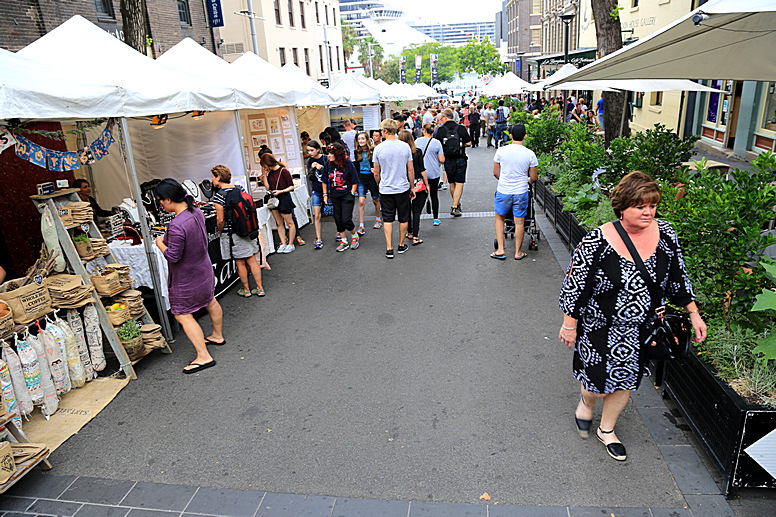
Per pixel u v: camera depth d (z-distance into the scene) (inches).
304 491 126.0
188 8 783.7
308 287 269.3
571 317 121.0
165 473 135.6
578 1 1104.2
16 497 129.4
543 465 130.0
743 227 129.5
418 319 221.9
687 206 145.6
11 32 461.1
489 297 241.0
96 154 190.1
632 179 106.7
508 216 312.2
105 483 133.2
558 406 154.7
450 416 152.7
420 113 1101.1
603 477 124.9
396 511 117.9
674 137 283.3
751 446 110.3
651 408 151.6
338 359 191.5
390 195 298.7
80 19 221.9
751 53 156.8
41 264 173.2
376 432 147.2
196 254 182.1
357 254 321.7
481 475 127.8
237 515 119.8
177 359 199.6
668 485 121.3
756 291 129.3
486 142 1017.5
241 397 170.1
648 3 674.8
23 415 157.9
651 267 111.0
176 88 229.5
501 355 187.2
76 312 175.8
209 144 331.9
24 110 146.1
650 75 191.5
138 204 202.2
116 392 175.3
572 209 295.7
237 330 222.5
